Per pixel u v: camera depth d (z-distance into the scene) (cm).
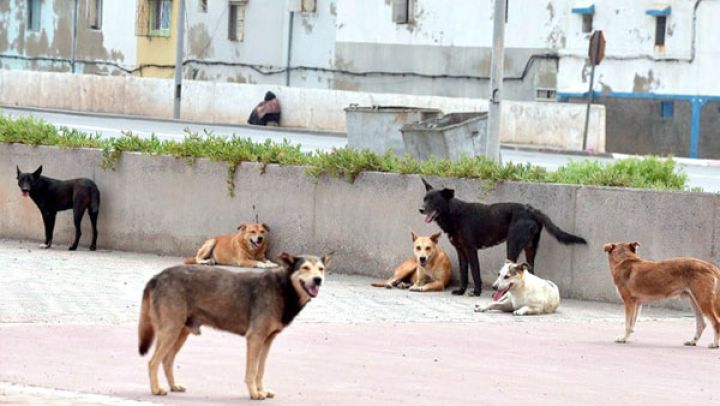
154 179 2117
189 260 2011
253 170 2019
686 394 1124
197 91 4684
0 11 6231
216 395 1062
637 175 1809
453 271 1822
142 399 1030
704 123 4234
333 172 1933
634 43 4366
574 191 1739
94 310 1455
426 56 4938
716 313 1370
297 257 1070
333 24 5206
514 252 1722
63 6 6031
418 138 2481
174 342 1062
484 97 4784
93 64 5956
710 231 1650
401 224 1881
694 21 4228
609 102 4428
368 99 4234
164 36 5691
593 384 1158
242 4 5422
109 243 2159
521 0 4622
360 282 1852
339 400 1052
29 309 1440
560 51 4544
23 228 2245
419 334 1402
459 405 1047
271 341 1076
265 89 4512
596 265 1720
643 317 1602
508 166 1819
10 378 1085
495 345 1352
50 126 2283
